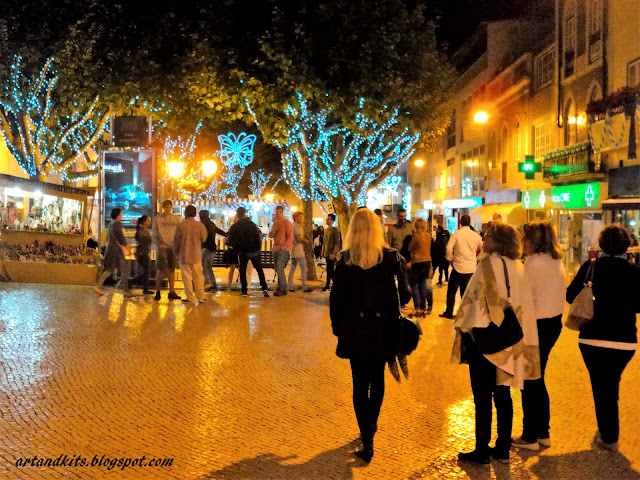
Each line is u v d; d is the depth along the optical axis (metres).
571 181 21.86
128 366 7.36
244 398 6.27
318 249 22.77
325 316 11.53
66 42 18.70
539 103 25.55
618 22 18.94
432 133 26.64
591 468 4.72
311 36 17.06
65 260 15.97
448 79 24.36
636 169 17.30
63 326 9.62
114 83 18.89
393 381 7.06
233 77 17.55
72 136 25.61
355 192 24.84
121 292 14.39
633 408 6.22
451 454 4.95
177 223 13.47
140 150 16.12
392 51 18.25
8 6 19.67
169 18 18.20
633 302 5.12
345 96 17.97
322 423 5.58
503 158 30.20
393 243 12.53
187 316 11.09
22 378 6.68
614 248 5.22
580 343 5.31
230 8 17.09
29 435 5.06
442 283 18.64
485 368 4.83
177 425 5.43
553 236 5.52
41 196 17.88
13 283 15.23
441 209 42.62
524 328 5.00
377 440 5.21
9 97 20.69
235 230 14.27
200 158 37.97
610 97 18.42
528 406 5.16
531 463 4.82
